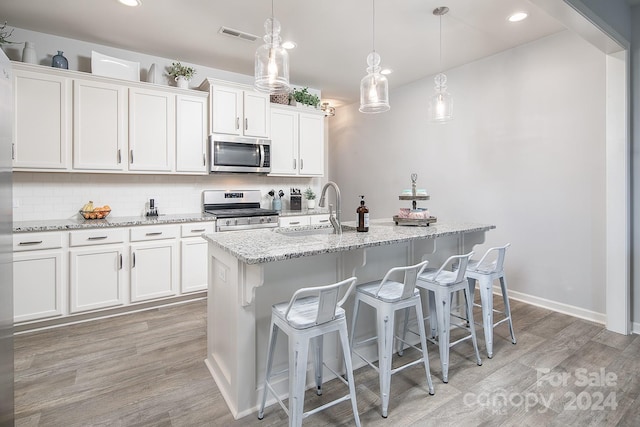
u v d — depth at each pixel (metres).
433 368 2.23
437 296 2.13
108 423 1.71
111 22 2.98
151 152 3.48
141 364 2.27
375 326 2.36
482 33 3.16
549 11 2.13
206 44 3.42
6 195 1.49
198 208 4.11
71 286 2.88
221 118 3.83
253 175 4.52
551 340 2.62
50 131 2.99
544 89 3.25
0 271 1.42
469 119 3.89
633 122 2.73
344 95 5.21
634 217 2.75
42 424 1.69
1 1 2.64
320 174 4.78
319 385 1.94
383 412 1.75
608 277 2.79
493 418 1.74
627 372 2.16
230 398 1.86
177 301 3.48
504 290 2.54
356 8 2.74
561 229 3.18
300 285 2.03
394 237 2.14
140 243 3.19
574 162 3.08
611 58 2.71
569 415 1.76
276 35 2.19
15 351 2.44
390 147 4.91
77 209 3.39
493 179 3.68
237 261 1.74
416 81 4.48
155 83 3.58
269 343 1.74
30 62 2.92
